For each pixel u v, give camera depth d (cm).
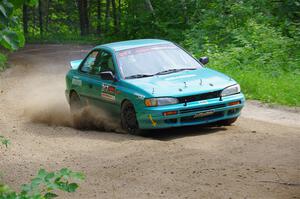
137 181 841
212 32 2583
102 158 993
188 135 1174
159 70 1267
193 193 769
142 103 1155
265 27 2302
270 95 1623
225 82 1213
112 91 1255
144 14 3503
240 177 830
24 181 870
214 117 1187
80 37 5738
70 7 7738
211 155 966
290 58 2066
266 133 1138
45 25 7800
